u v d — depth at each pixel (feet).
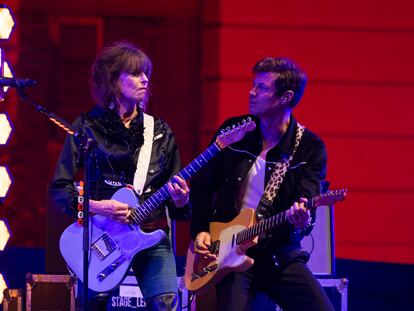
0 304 54.70
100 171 42.14
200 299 52.80
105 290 41.45
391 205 73.15
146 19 76.43
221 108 72.69
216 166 44.57
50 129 75.31
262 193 43.37
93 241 42.09
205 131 73.36
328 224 56.18
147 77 43.21
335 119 73.20
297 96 43.50
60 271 53.88
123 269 41.16
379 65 73.61
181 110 76.18
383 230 73.05
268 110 43.01
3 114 62.39
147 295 40.34
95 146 40.91
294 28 73.20
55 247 53.93
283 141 43.39
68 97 76.02
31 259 72.02
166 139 43.47
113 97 42.80
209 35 73.20
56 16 75.66
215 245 43.29
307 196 42.32
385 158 73.31
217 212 44.34
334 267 56.08
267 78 42.83
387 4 73.72
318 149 43.70
